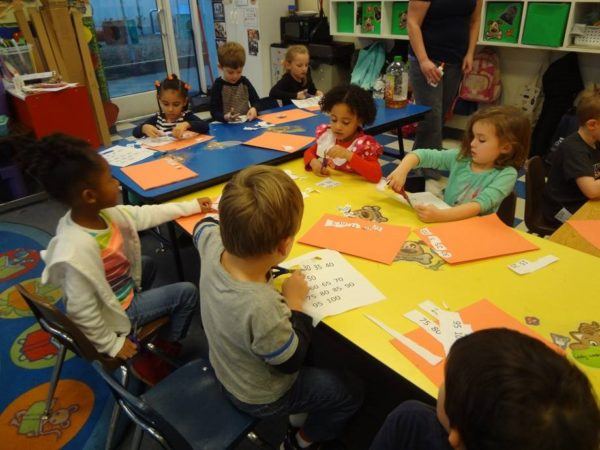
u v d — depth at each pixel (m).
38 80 3.54
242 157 1.96
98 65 4.39
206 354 1.85
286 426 1.55
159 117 2.51
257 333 0.90
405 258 1.21
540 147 3.62
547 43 3.24
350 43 4.73
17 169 3.21
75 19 3.96
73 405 1.63
